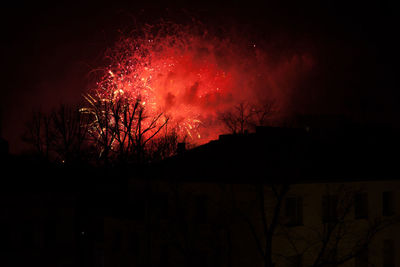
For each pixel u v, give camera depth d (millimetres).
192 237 31672
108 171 41438
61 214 31906
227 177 30141
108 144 41562
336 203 28688
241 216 27781
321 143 37531
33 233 30969
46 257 31141
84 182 36375
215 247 29906
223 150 35219
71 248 32000
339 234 28203
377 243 32094
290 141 34500
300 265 28812
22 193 30672
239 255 28844
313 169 30719
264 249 27766
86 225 35312
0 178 32500
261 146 32000
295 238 28781
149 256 32469
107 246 39062
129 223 36594
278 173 28250
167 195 34188
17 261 30281
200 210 32188
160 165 36844
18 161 37219
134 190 38625
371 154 38406
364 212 32125
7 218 30281
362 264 31578
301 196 29234
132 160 40125
